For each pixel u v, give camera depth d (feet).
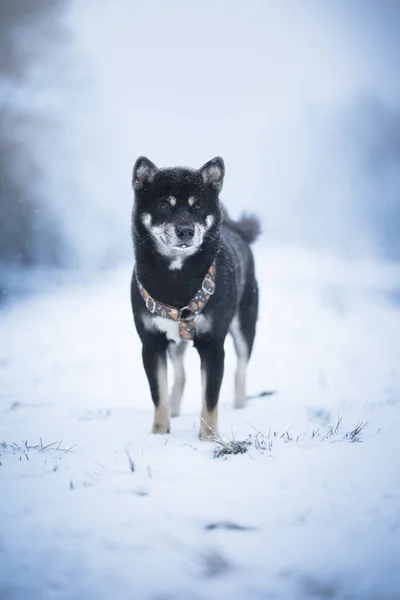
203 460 12.41
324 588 7.72
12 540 8.95
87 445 14.25
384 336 34.86
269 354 31.12
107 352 32.30
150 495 10.47
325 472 11.48
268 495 10.37
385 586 7.72
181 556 8.43
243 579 7.93
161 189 15.42
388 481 10.99
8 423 17.29
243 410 19.06
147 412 19.11
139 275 15.78
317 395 21.12
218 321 15.76
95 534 9.07
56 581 7.91
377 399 19.93
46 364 29.09
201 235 15.16
